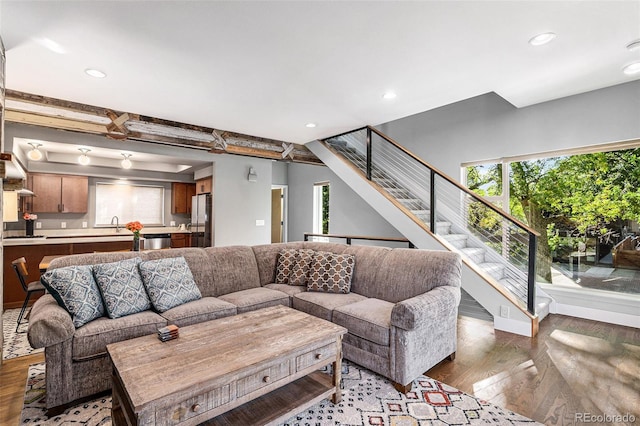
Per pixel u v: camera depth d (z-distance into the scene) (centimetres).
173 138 418
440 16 193
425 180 509
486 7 184
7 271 411
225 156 600
